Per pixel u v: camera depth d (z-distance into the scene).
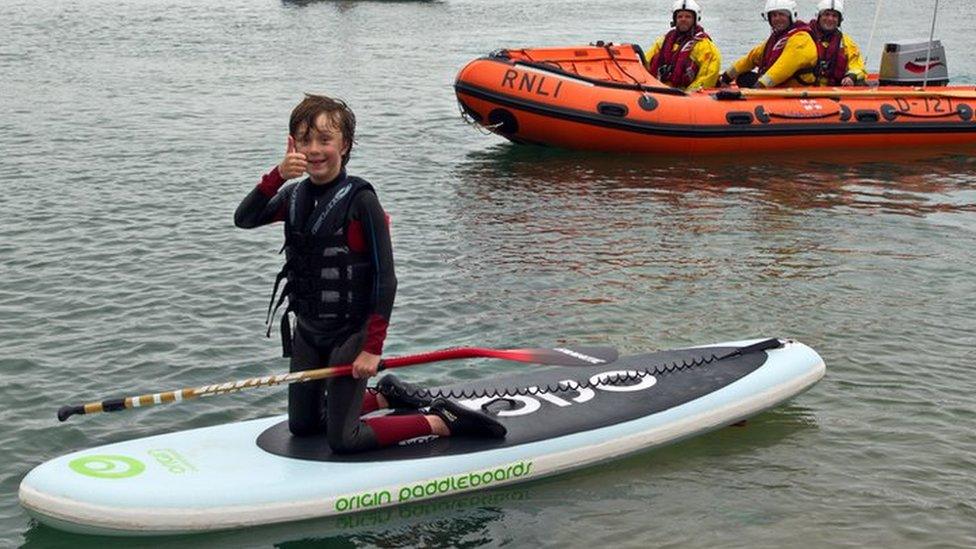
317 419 4.98
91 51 20.84
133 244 8.79
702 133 12.31
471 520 4.87
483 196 10.60
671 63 13.16
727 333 7.05
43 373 6.31
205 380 6.27
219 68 18.89
